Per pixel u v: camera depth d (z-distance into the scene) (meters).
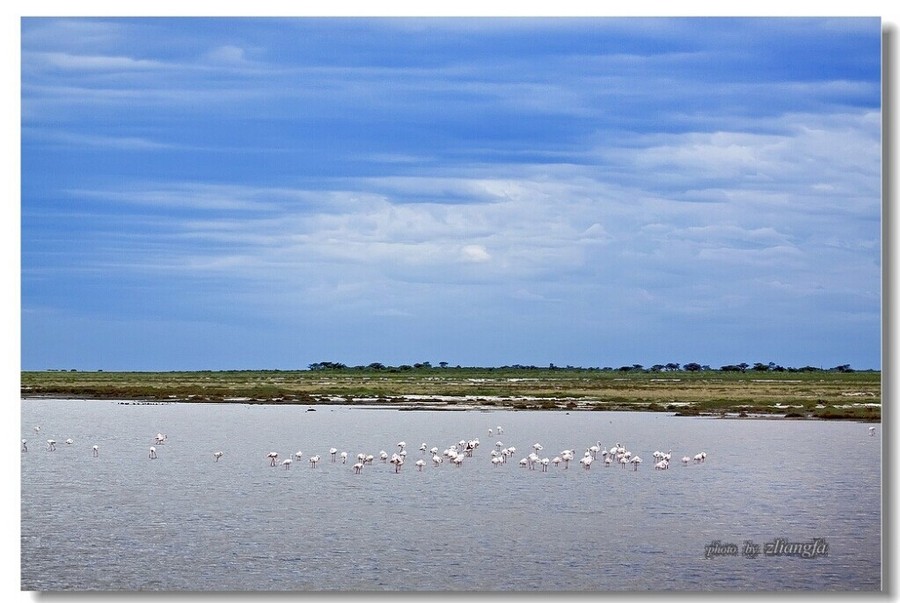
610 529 54.19
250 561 47.75
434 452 80.00
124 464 78.50
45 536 52.19
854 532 53.91
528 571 46.25
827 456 84.69
